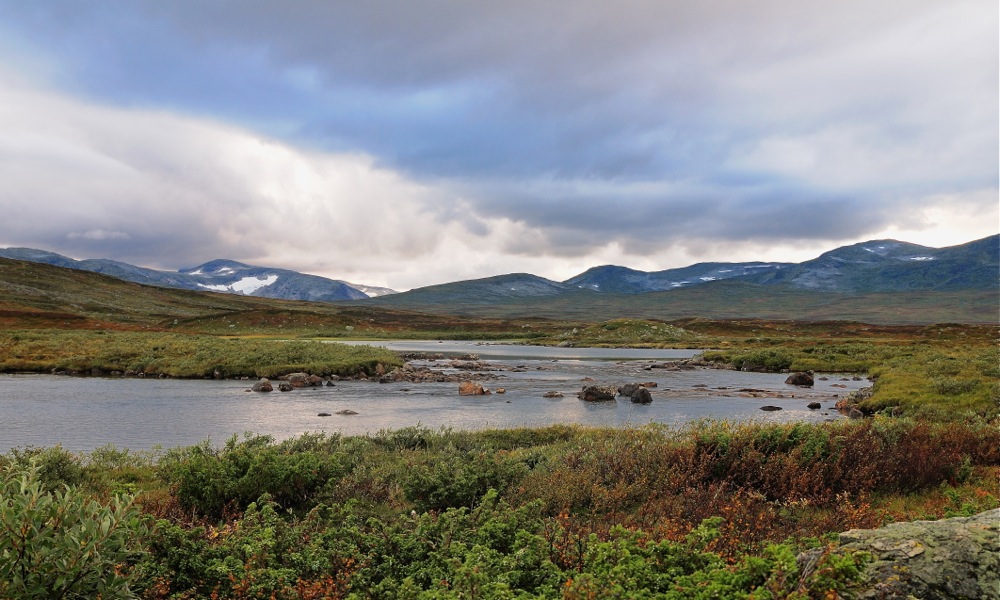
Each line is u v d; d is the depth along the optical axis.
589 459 13.95
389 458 16.72
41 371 51.12
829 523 8.89
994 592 4.73
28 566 4.91
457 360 78.12
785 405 37.53
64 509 5.25
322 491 11.74
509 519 8.33
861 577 4.95
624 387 42.09
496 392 43.69
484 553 6.40
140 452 19.95
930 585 4.88
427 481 11.49
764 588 4.86
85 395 37.47
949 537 5.40
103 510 5.53
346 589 6.47
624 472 12.42
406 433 20.55
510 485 12.12
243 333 128.50
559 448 18.11
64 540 4.97
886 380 39.31
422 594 5.59
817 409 35.75
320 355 58.09
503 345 132.62
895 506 10.42
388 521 10.26
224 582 6.38
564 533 7.61
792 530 8.60
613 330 147.62
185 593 6.22
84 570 5.09
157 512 9.66
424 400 38.97
